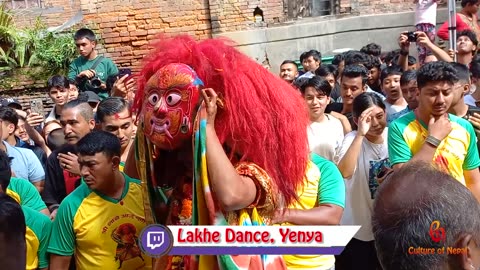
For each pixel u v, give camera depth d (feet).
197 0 30.50
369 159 13.99
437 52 21.91
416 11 25.77
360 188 13.94
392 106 19.12
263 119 8.02
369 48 26.25
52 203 14.15
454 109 13.84
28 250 10.64
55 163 14.24
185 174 8.69
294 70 22.72
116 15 30.53
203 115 7.72
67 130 14.01
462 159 12.26
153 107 8.13
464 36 22.40
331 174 10.28
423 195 4.95
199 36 30.66
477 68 15.70
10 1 31.86
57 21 31.76
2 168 10.29
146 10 30.48
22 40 29.22
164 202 8.82
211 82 8.14
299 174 8.35
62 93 19.98
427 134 12.25
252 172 7.82
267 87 8.18
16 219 6.77
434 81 11.84
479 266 4.87
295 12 31.04
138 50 30.63
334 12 31.19
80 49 24.72
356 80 17.61
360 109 14.02
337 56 25.40
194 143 7.71
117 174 10.42
